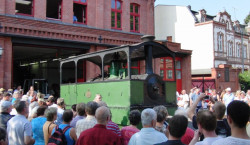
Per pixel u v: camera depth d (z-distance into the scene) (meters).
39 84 17.39
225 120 4.32
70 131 4.39
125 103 7.34
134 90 7.34
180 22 31.41
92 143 3.65
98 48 15.82
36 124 5.03
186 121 3.03
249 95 11.46
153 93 7.79
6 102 5.46
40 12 14.01
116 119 7.59
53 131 4.63
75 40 14.91
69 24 14.77
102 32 16.06
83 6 16.14
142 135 3.70
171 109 8.23
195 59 31.73
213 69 25.70
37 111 5.31
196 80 25.44
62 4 14.88
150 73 8.03
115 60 8.99
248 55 39.09
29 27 13.34
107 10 16.69
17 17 12.98
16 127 4.59
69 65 22.58
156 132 3.75
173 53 8.77
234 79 27.78
